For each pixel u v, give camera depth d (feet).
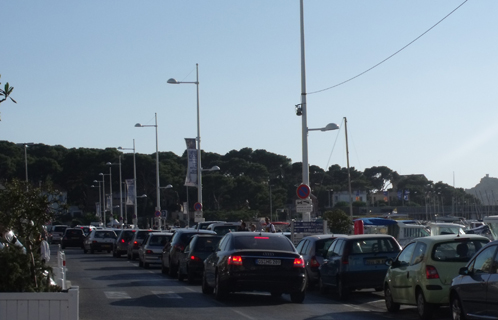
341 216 112.16
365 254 55.83
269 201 286.87
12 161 317.42
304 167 90.38
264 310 48.16
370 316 45.11
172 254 79.41
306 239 70.03
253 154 354.33
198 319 42.70
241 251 51.65
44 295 29.94
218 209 283.79
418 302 42.96
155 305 50.49
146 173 308.60
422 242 44.01
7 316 29.73
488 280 34.58
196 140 145.38
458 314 38.11
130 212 324.19
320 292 61.98
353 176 372.38
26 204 34.40
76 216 333.01
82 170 319.68
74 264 106.01
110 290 62.59
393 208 294.46
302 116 91.09
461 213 290.15
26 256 33.78
